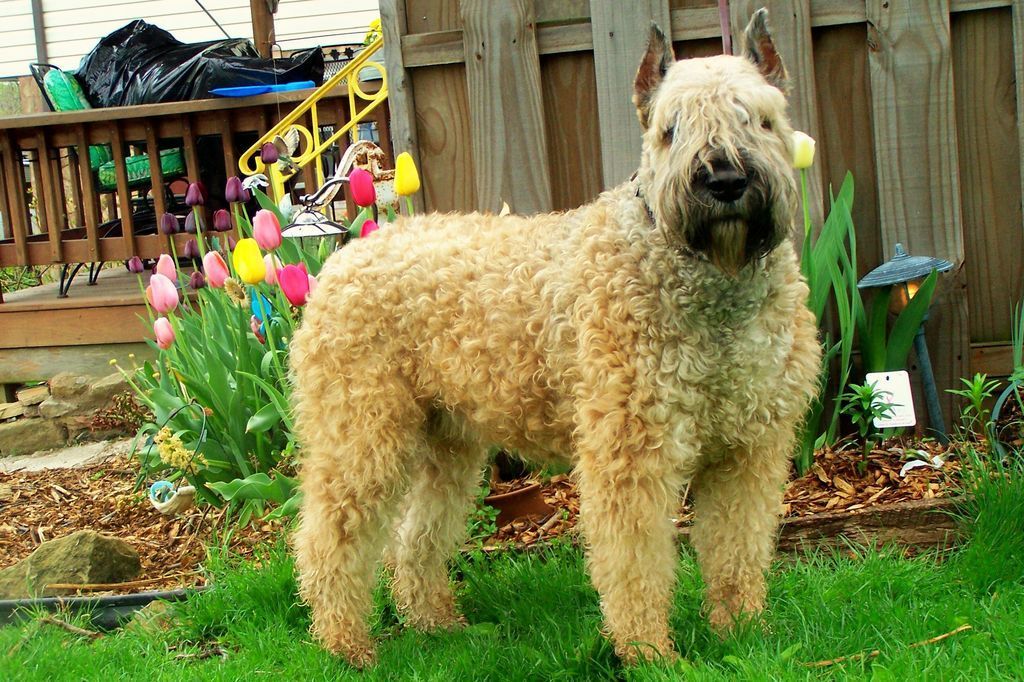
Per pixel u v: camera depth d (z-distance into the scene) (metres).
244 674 3.20
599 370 2.85
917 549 3.71
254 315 4.84
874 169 4.43
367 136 9.28
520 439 3.25
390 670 3.26
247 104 7.30
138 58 8.28
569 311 2.96
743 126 2.68
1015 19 4.18
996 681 2.57
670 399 2.80
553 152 4.64
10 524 4.98
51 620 3.66
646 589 2.94
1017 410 4.41
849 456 4.29
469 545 4.08
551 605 3.48
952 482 3.90
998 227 4.39
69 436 6.42
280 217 4.95
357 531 3.32
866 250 4.50
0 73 11.45
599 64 4.45
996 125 4.32
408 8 4.62
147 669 3.31
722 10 3.42
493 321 3.08
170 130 7.57
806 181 4.38
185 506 4.55
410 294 3.17
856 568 3.45
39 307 6.95
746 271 2.71
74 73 8.60
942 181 4.31
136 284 8.05
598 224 2.99
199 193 5.05
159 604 3.81
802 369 2.94
